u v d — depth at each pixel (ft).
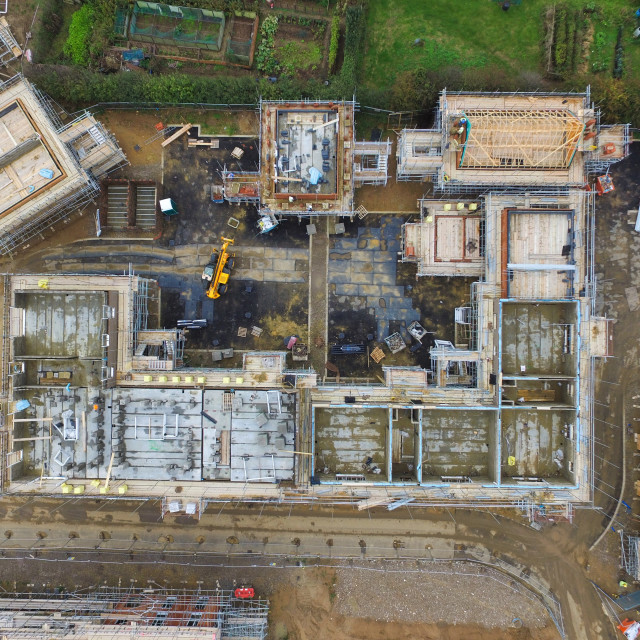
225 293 112.37
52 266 113.19
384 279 112.37
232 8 110.52
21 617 103.35
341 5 111.55
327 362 111.96
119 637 97.76
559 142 100.27
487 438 101.91
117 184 111.04
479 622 111.34
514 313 103.76
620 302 111.24
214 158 112.78
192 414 95.04
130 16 110.93
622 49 111.24
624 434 110.83
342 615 111.34
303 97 107.45
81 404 96.78
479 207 108.27
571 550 111.04
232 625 106.11
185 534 111.86
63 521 112.16
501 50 112.16
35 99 102.12
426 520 111.86
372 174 106.93
